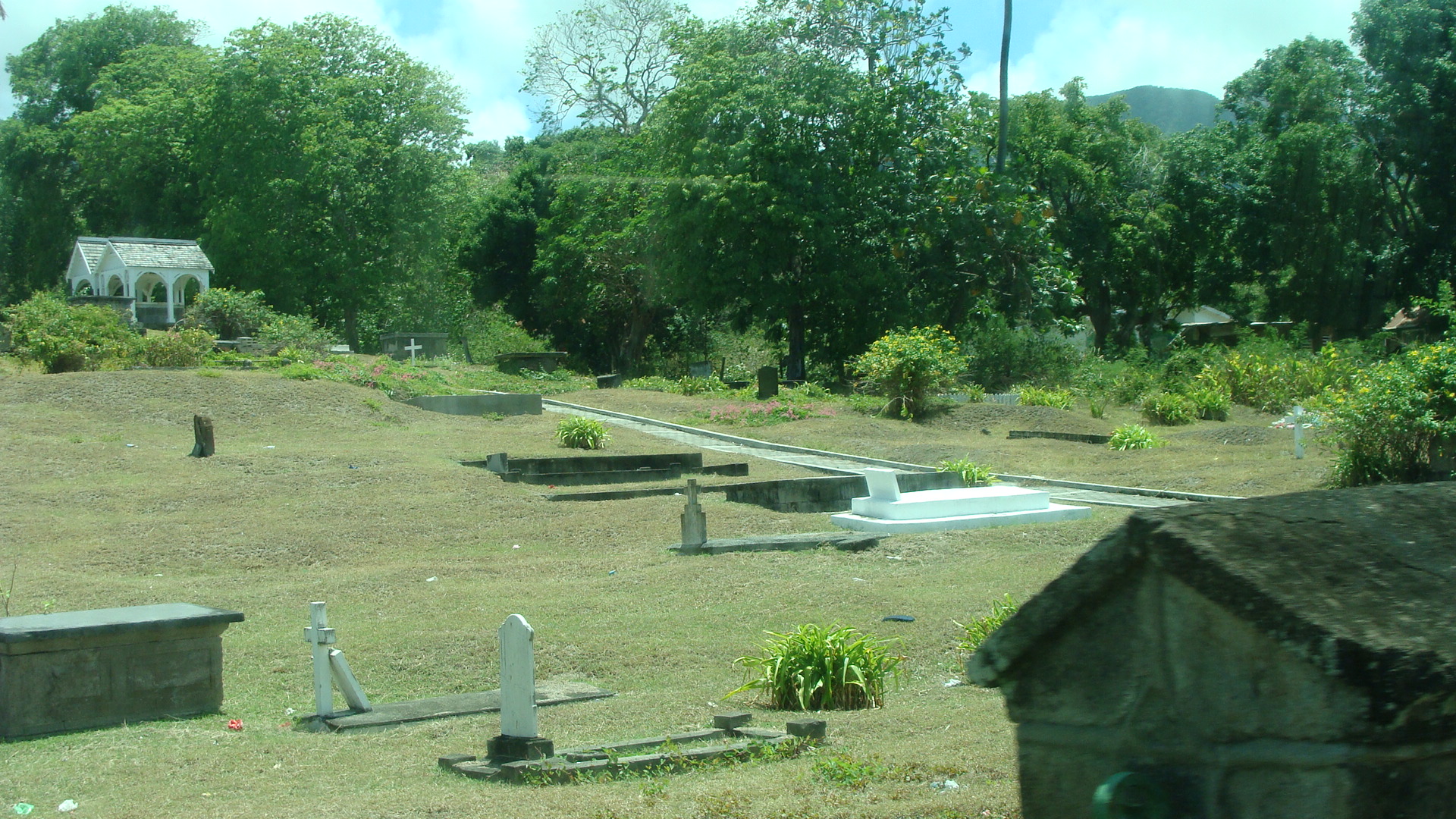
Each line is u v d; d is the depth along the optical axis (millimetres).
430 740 7082
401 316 49562
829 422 27688
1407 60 44688
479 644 9711
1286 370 31188
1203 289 50375
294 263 44906
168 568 13312
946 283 40812
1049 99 48781
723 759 6227
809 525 16406
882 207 40688
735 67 40594
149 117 47406
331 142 44438
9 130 54062
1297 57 47500
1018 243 39812
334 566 13656
